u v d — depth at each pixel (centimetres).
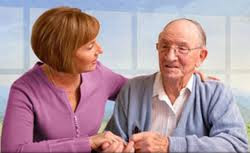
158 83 115
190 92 112
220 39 176
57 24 102
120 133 113
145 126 113
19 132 102
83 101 114
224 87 115
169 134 113
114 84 126
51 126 110
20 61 160
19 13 159
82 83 115
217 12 175
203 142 101
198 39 107
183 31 105
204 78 117
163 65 108
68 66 105
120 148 101
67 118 111
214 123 108
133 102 115
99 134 106
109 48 167
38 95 108
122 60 168
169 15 172
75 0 163
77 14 104
